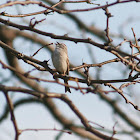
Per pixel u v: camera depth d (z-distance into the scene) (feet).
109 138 19.89
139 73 28.50
